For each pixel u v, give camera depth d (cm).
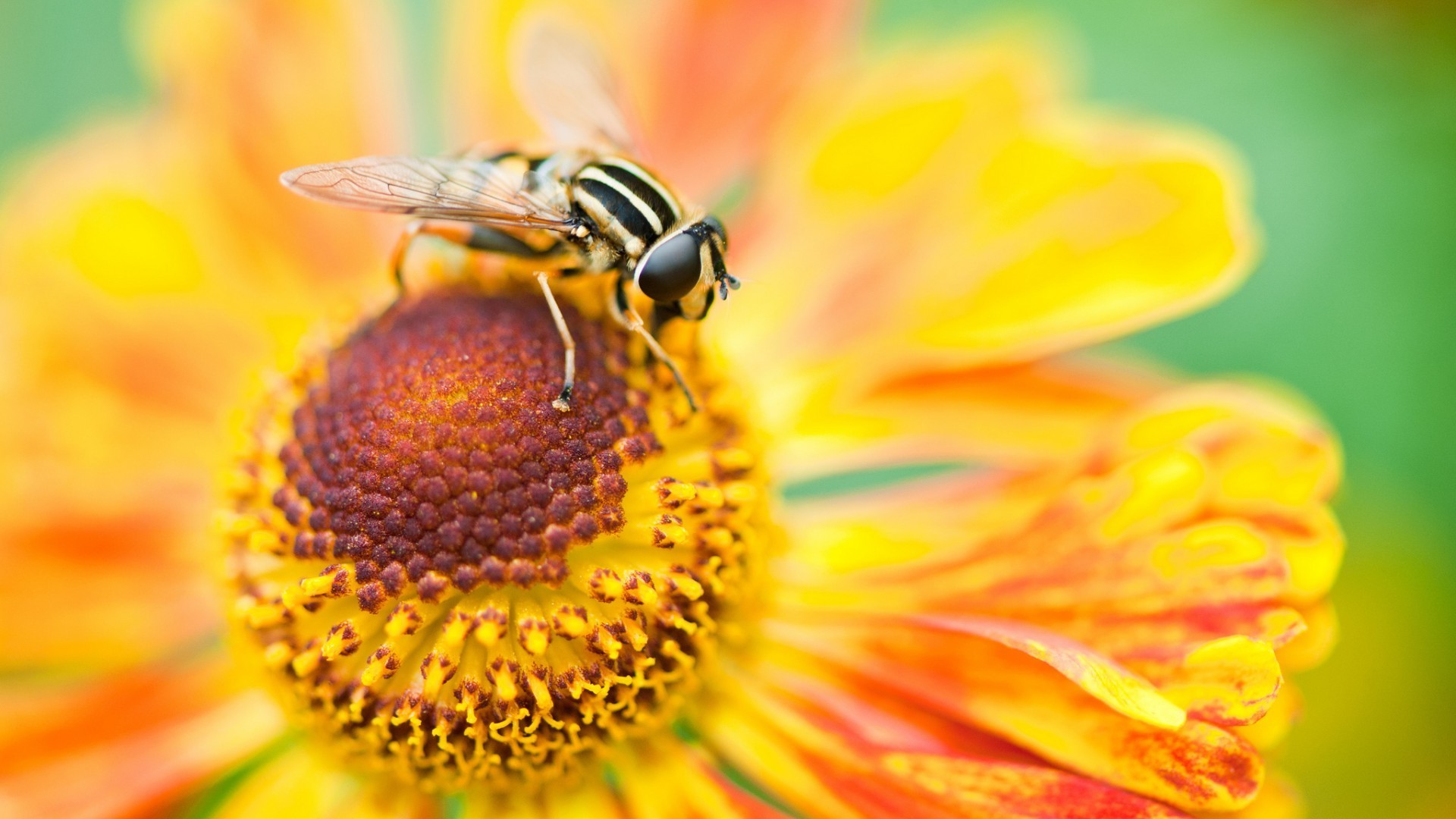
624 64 15
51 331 15
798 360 15
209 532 14
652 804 14
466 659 13
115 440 15
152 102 16
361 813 14
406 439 13
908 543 14
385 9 16
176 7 16
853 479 16
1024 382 15
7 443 15
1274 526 13
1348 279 15
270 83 15
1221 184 14
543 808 14
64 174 16
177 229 15
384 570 13
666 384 14
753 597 14
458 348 13
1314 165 15
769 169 15
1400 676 15
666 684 14
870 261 15
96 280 15
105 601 15
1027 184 14
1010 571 14
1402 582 15
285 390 14
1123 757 13
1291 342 15
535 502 13
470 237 14
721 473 14
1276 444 13
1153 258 14
